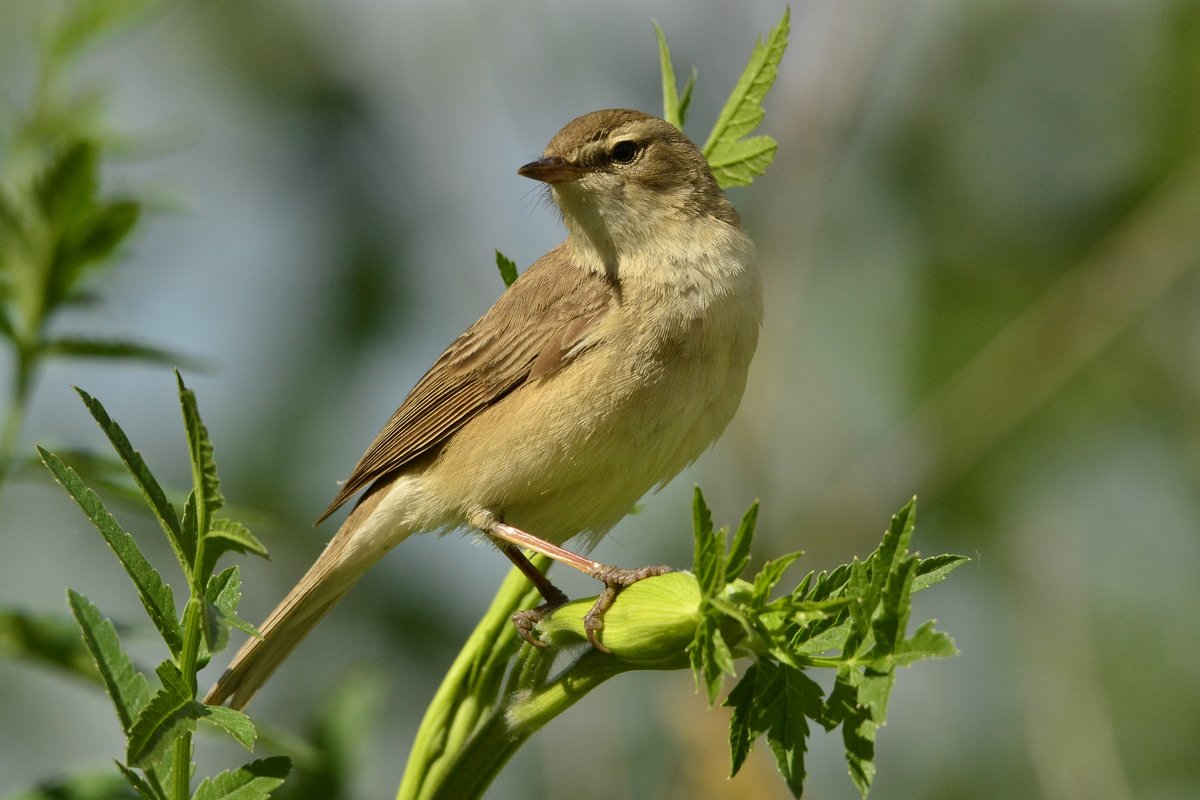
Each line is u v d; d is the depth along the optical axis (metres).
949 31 14.14
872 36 12.68
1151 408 13.03
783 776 4.25
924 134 13.90
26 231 6.41
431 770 5.66
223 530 3.94
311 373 12.12
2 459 6.21
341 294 12.38
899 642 4.12
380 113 12.98
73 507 11.73
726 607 4.24
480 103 12.64
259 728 6.19
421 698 11.02
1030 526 12.12
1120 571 12.43
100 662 3.96
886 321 13.43
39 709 11.03
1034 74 13.98
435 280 12.49
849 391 13.20
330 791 6.36
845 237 13.66
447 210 12.50
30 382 6.37
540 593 6.48
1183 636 12.07
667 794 8.88
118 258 6.86
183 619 4.04
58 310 6.48
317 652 11.04
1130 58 13.88
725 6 13.03
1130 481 12.93
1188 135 13.53
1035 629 10.96
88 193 6.46
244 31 13.02
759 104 7.34
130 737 3.80
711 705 4.20
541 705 5.50
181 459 11.92
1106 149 13.81
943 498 12.53
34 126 7.40
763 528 11.84
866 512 12.41
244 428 11.95
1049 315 13.13
